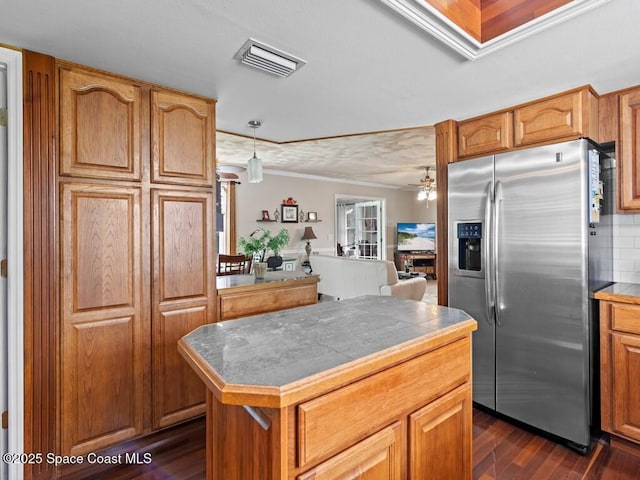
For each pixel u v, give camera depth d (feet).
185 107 7.23
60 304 5.86
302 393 2.79
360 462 3.26
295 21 4.79
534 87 6.90
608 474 5.84
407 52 5.60
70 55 5.74
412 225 27.43
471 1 5.21
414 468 3.78
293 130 10.05
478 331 7.76
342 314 5.01
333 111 8.36
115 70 6.27
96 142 6.17
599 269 6.93
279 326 4.41
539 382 6.83
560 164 6.49
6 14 4.63
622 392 6.31
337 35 5.12
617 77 6.45
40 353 5.66
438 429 4.09
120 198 6.43
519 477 5.78
